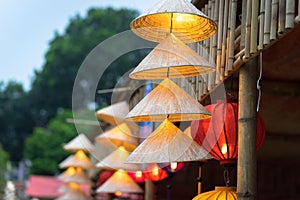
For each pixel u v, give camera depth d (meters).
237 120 2.80
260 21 2.36
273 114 4.89
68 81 26.73
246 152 2.68
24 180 25.39
